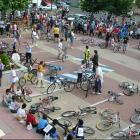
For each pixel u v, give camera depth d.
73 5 60.16
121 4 32.44
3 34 27.05
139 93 14.98
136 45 27.81
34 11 36.94
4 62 14.84
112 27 30.22
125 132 10.37
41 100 12.42
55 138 9.78
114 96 13.62
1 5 26.23
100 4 33.25
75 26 31.02
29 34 28.14
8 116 11.09
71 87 14.71
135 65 20.59
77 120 11.43
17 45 23.16
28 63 17.33
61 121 11.01
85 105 12.97
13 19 31.44
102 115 11.89
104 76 17.42
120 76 17.72
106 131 10.70
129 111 12.66
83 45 25.44
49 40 26.09
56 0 59.16
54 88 14.33
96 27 31.58
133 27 33.06
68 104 12.91
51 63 19.00
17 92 12.67
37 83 14.48
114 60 21.45
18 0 28.97
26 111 11.54
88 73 16.62
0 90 13.65
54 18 32.28
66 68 18.22
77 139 9.61
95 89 14.30
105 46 25.00
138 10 54.06
